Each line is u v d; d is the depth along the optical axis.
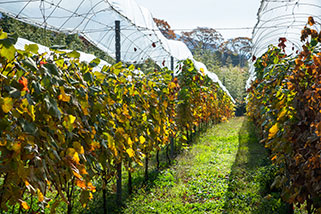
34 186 1.82
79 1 5.36
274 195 4.95
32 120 2.02
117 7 5.52
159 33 8.65
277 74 4.18
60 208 4.46
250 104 10.27
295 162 3.40
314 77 3.19
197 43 61.94
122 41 8.25
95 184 5.46
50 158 2.14
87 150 2.75
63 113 2.27
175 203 5.08
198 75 9.73
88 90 2.96
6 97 1.80
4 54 1.74
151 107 5.71
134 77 5.44
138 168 7.20
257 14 7.06
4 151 1.76
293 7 5.49
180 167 7.28
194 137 11.69
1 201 1.82
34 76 2.07
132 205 5.01
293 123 3.41
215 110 15.87
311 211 3.35
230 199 5.16
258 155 7.91
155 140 5.97
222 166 7.36
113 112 3.79
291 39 7.77
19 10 5.46
